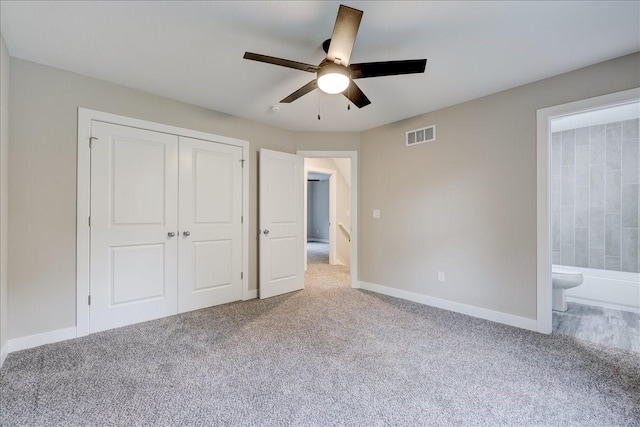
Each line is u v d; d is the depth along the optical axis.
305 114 3.50
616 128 3.62
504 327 2.75
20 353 2.20
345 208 6.30
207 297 3.32
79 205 2.51
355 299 3.66
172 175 3.04
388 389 1.79
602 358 2.18
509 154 2.82
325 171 6.02
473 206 3.07
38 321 2.33
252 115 3.53
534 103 2.67
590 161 3.78
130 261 2.79
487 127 2.96
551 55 2.23
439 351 2.27
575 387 1.82
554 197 4.02
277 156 3.85
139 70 2.47
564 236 3.95
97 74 2.53
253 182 3.73
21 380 1.85
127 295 2.77
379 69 1.88
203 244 3.28
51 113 2.40
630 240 3.50
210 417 1.54
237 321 2.89
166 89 2.82
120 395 1.71
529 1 1.66
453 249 3.22
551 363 2.10
